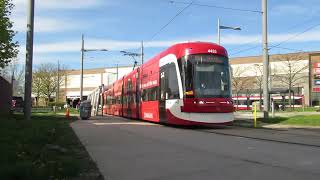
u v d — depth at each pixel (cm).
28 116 2722
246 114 4959
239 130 2491
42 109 8769
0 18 2650
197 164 1197
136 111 3769
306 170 1073
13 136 1753
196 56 2583
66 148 1550
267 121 3164
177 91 2617
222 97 2573
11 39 2797
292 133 2248
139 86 3672
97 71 13475
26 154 1280
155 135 2125
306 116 3459
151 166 1184
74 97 13600
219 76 2598
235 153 1409
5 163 1014
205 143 1725
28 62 2712
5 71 8100
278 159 1263
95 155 1407
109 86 6662
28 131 1991
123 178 1025
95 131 2398
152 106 3156
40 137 1738
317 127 2711
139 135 2130
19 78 9594
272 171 1065
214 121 2548
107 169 1145
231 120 2597
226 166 1152
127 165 1207
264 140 1831
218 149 1523
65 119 3953
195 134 2172
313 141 1788
